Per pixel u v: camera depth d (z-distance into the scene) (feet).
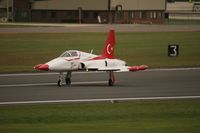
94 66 414.41
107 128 261.03
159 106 327.88
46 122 280.92
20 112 307.58
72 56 414.21
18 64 563.89
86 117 294.46
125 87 409.49
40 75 479.41
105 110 314.76
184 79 453.99
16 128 261.03
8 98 356.59
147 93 379.35
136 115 300.40
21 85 419.33
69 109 317.83
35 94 373.61
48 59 606.14
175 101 346.74
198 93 379.76
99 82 438.81
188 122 278.87
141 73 497.46
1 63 570.46
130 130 255.91
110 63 422.41
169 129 258.37
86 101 346.13
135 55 641.40
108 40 431.43
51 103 338.54
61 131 253.03
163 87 408.67
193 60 599.16
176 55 630.33
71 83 433.07
